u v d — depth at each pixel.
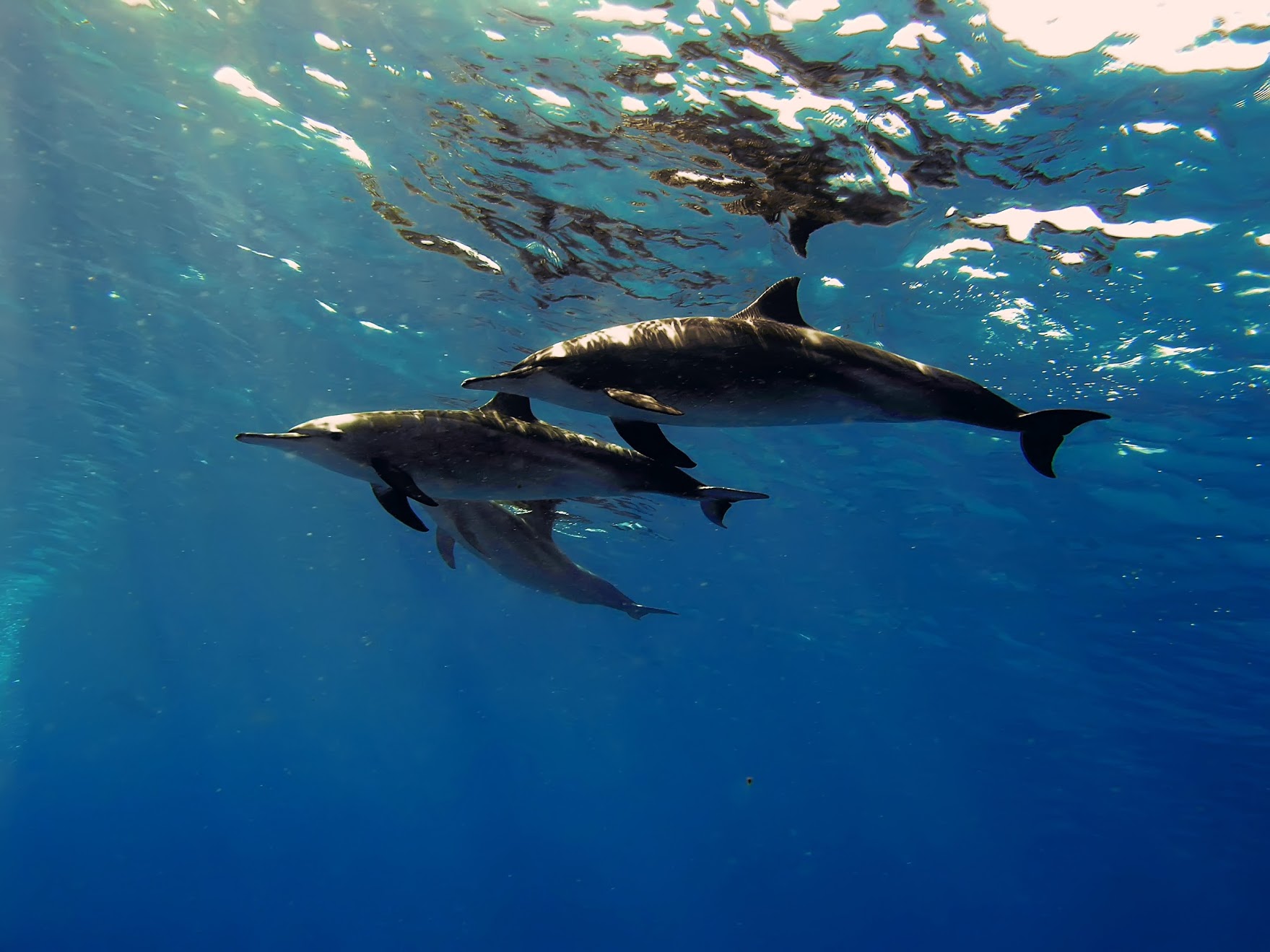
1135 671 25.27
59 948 59.34
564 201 8.94
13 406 17.98
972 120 7.02
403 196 9.46
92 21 7.62
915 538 19.33
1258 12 5.76
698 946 88.94
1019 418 5.32
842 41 6.41
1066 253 8.71
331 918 74.00
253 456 20.91
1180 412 11.66
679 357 4.65
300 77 7.86
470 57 7.17
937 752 49.78
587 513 20.42
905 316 10.38
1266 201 7.47
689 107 7.28
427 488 5.45
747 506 19.00
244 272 12.13
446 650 41.81
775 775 74.44
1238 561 16.23
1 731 71.12
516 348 12.89
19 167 9.95
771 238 9.12
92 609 37.59
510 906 71.38
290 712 62.06
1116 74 6.39
